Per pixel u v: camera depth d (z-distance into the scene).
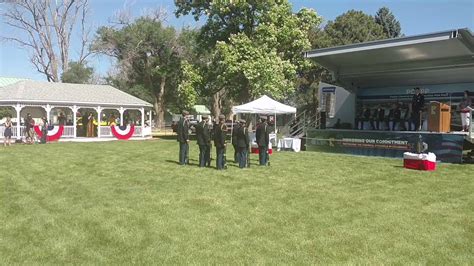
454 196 10.22
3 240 6.75
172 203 9.36
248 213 8.48
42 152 22.12
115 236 6.95
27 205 9.16
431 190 11.00
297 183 12.10
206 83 35.72
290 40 32.94
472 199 9.86
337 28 48.28
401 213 8.48
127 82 62.84
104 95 37.62
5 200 9.69
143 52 58.72
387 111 26.47
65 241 6.70
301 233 7.15
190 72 35.47
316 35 47.16
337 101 28.66
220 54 32.25
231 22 33.59
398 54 21.39
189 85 35.22
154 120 64.94
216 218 8.09
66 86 37.31
